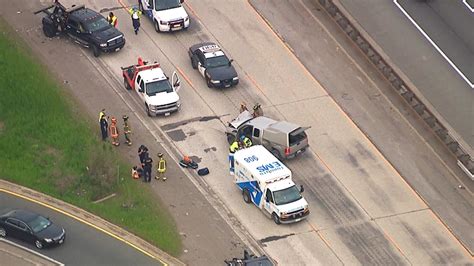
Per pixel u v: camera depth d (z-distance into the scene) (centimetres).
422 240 17312
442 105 19612
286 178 17388
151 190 17700
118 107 19162
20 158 17988
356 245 17100
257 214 17475
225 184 17938
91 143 18325
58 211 17075
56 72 19712
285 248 16925
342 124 19250
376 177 18312
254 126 18425
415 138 19088
